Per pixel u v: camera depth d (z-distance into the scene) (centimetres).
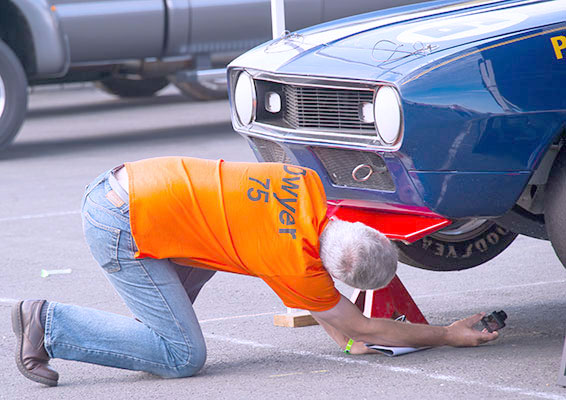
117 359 956
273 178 918
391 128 962
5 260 1636
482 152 949
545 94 956
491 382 922
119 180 951
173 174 930
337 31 1129
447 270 1275
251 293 1386
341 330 958
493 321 1055
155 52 3030
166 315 949
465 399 875
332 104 1044
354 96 1020
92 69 3309
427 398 883
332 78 1012
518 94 948
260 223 898
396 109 954
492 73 945
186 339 955
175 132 3419
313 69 1038
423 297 1330
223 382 965
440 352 1038
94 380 996
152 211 916
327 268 892
